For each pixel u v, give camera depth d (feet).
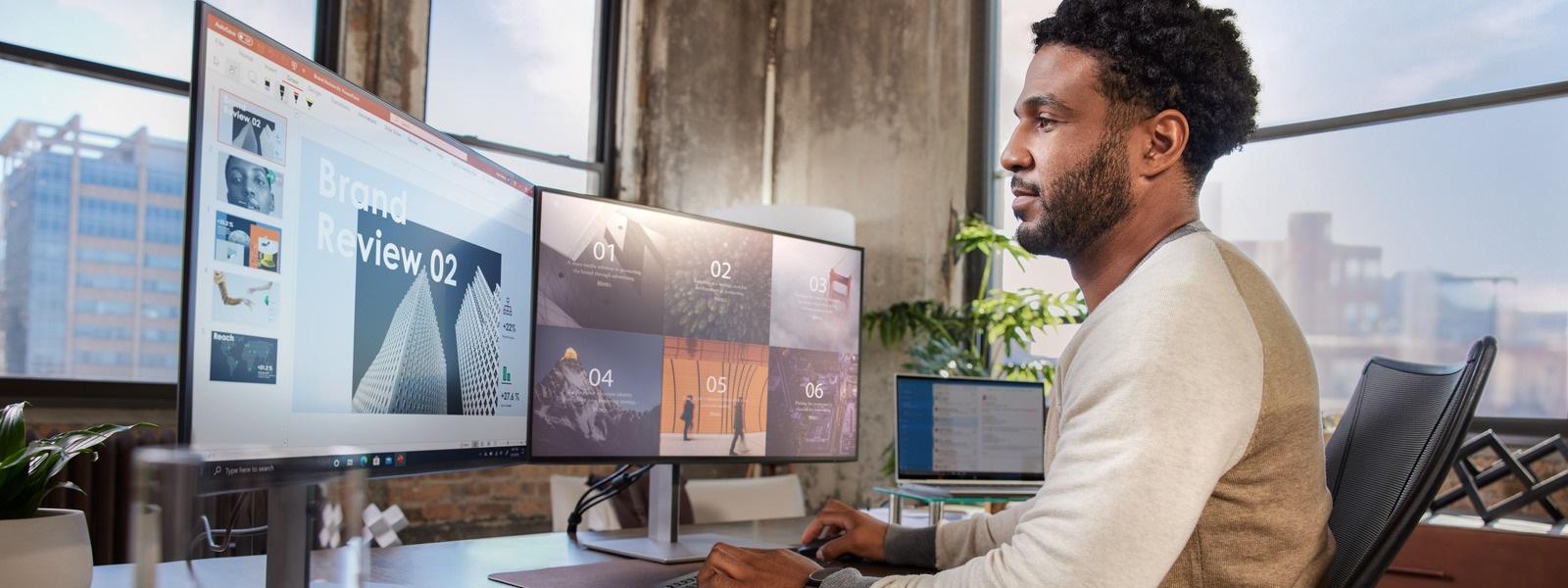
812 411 6.75
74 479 11.75
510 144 17.06
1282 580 3.33
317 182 3.78
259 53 3.45
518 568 5.05
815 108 19.26
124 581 4.14
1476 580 9.19
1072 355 3.66
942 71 17.61
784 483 10.13
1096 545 3.00
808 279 6.79
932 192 17.52
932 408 8.29
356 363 4.03
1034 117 3.88
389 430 4.25
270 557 3.28
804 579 4.04
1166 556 2.98
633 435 5.84
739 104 19.47
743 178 19.45
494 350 5.15
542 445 5.43
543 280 5.49
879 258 18.07
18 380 12.35
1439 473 3.34
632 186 18.10
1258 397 3.19
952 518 8.60
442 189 4.68
